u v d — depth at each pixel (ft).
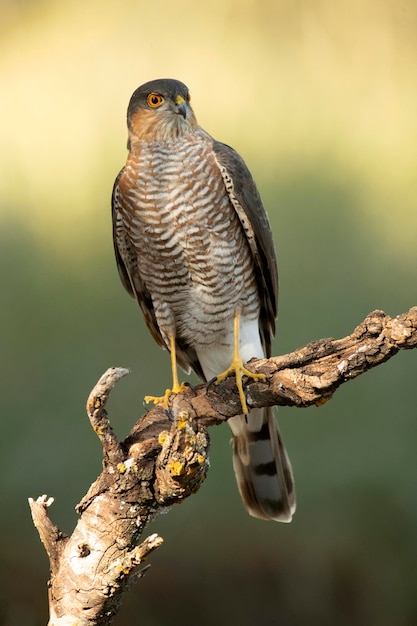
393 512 31.99
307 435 33.81
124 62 46.91
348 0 46.29
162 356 36.91
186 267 26.48
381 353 18.94
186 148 25.53
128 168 25.88
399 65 44.24
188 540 32.53
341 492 32.50
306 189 41.42
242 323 27.35
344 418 34.04
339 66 45.55
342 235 39.75
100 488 19.45
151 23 48.62
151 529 32.76
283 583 31.53
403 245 39.09
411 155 41.78
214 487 33.50
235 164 26.14
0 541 32.50
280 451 27.99
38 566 32.27
